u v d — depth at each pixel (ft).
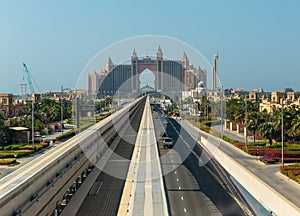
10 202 73.26
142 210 115.65
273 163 189.26
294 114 234.38
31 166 101.45
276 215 109.19
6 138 247.50
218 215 115.14
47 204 96.89
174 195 136.98
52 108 429.38
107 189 141.69
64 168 124.26
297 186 141.18
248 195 135.74
